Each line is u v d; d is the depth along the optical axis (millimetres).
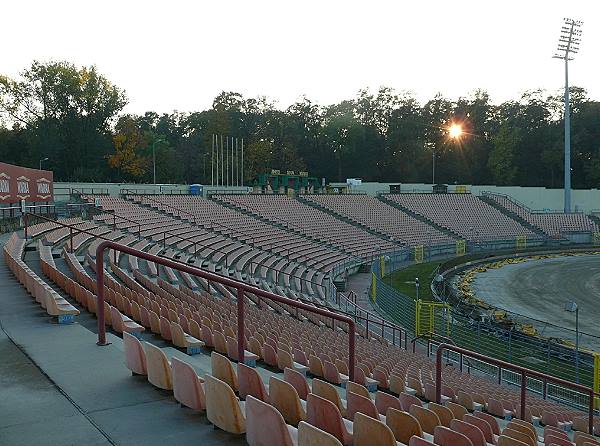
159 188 48156
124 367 6379
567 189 68250
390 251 48844
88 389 5684
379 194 64375
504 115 98625
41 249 17562
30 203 27797
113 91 67938
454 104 99750
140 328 8797
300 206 53469
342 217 54844
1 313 9031
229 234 38000
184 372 5211
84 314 10641
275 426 4164
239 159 80625
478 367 20969
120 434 4680
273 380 5645
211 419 4875
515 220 65625
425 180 95875
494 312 28547
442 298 32969
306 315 23656
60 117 66625
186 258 26578
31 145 62656
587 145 91000
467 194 69438
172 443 4539
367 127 96375
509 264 49688
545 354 21422
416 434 5820
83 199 34312
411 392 12469
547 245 61719
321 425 5172
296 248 40844
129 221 28406
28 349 6969
